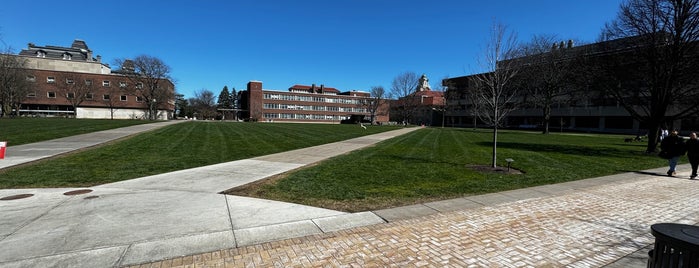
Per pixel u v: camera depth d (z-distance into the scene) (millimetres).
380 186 7758
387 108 95688
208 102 105312
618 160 14250
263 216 5246
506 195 7074
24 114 57500
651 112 17281
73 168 9227
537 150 17812
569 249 4219
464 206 6105
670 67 15625
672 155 10359
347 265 3621
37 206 5570
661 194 7609
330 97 112438
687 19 14805
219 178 8336
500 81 12984
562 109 60281
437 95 102812
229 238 4305
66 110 63062
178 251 3875
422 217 5379
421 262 3738
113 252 3793
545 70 38781
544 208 6090
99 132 20609
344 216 5332
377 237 4461
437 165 11398
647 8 16031
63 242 4039
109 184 7457
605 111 53719
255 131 28688
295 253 3902
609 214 5828
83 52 76188
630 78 17562
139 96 68688
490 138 28391
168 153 12883
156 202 5961
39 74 60062
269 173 9125
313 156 13125
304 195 6730
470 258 3871
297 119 106562
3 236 4191
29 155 11086
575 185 8414
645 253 4137
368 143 19844
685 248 2201
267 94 102188
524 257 3941
